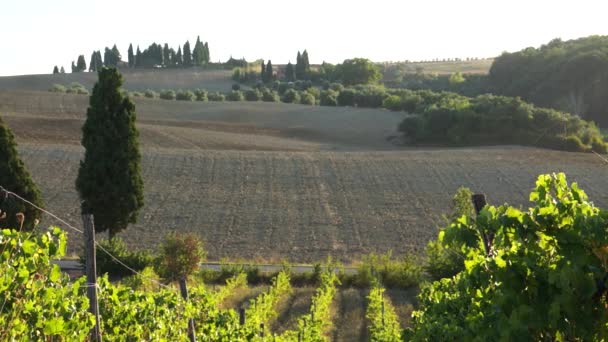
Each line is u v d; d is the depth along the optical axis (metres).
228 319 18.34
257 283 40.16
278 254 45.97
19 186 33.28
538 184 6.05
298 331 24.88
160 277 34.19
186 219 51.94
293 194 59.06
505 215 5.79
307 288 38.91
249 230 50.34
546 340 5.73
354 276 40.25
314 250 46.94
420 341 9.09
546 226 5.64
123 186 40.34
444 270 38.09
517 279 5.64
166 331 14.78
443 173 64.38
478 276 6.03
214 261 43.88
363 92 131.75
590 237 5.32
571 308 5.34
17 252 7.80
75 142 79.06
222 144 86.00
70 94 123.00
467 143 82.12
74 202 53.75
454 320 8.74
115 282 35.31
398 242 48.59
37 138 79.62
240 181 62.09
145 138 85.88
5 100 113.50
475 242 6.37
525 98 100.31
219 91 180.12
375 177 63.97
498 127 79.44
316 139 96.12
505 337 5.62
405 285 40.00
